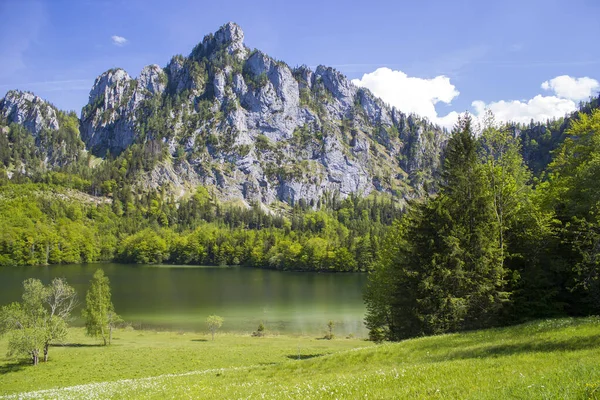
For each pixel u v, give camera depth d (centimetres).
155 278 14475
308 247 17812
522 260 3328
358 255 16762
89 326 5809
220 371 2686
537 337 1956
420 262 3366
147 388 2180
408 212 3894
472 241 3189
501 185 3438
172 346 5522
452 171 3419
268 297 10338
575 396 862
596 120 3644
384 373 1551
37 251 18750
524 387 987
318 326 7169
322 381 1677
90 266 18662
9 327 4672
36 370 4394
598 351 1427
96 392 2195
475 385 1117
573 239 3103
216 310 8638
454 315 3031
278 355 4731
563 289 3181
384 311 4300
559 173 3928
